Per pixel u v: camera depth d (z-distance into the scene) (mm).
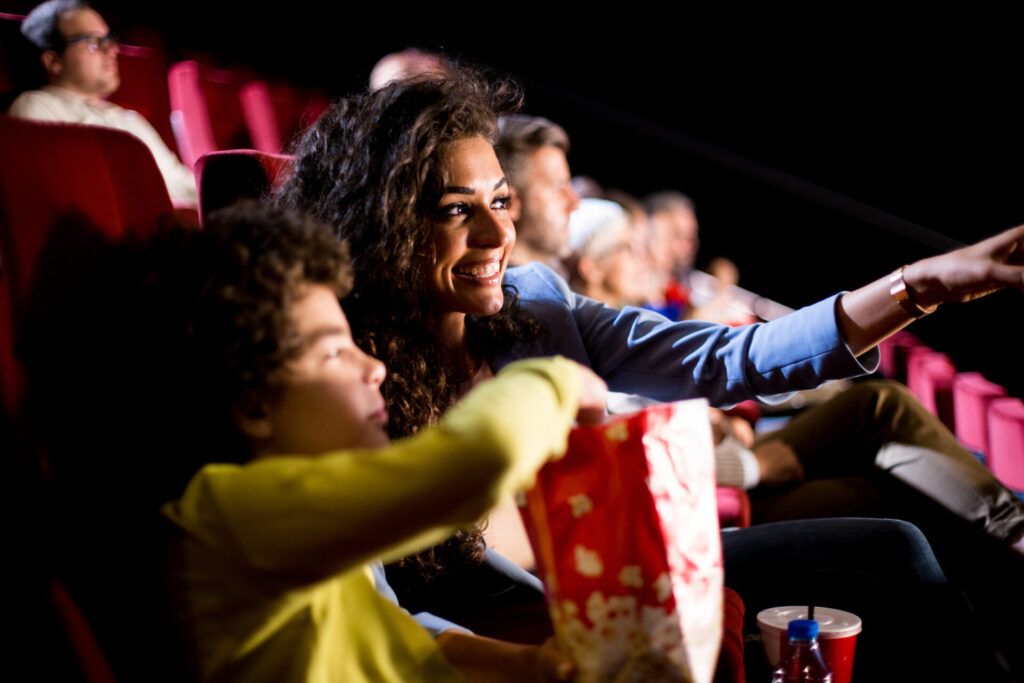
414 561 820
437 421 842
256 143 2289
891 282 837
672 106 3721
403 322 847
